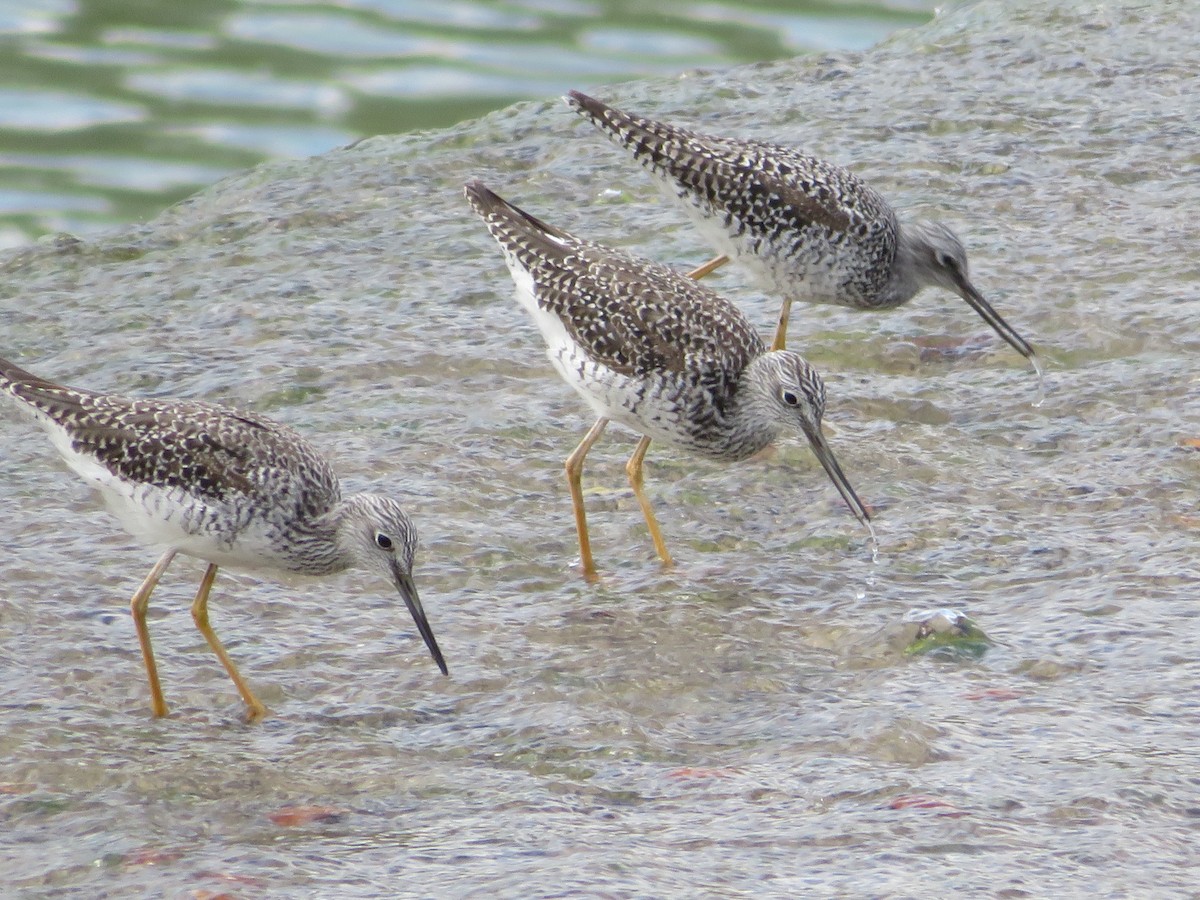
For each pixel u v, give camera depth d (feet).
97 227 75.72
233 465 34.71
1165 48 78.28
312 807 29.45
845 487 40.70
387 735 32.76
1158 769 29.84
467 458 45.42
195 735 32.68
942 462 45.06
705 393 41.24
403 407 48.16
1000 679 34.12
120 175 80.28
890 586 38.91
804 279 51.03
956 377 50.62
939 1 100.01
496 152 69.97
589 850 27.35
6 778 30.53
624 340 41.06
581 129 71.87
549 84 89.35
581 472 42.73
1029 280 56.03
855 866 26.63
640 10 99.55
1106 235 59.21
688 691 34.12
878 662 35.29
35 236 74.43
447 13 98.84
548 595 39.04
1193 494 42.73
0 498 42.98
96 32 94.99
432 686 34.68
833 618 37.32
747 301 56.90
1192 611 36.68
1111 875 26.35
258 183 68.69
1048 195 62.95
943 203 62.39
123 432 34.86
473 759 31.68
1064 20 82.43
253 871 26.84
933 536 41.14
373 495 35.83
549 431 47.37
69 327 54.49
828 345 53.11
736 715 33.14
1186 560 39.19
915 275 52.54
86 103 86.43
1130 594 37.63
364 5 99.91
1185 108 71.00
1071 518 42.04
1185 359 50.19
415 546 35.37
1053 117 70.54
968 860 26.78
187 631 37.22
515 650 36.11
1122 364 50.24
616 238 61.05
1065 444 46.01
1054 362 51.29
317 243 61.21
